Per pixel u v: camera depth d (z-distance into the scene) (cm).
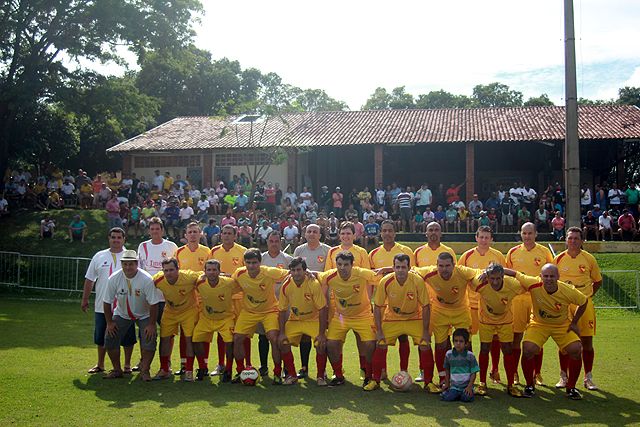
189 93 4844
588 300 866
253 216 2381
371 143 2877
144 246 1051
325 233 2200
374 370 876
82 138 3984
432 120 3198
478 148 3284
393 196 2734
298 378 933
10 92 2611
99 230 2569
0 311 1672
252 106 3178
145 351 912
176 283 905
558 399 818
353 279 879
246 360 924
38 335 1282
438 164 3462
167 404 777
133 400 795
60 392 827
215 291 899
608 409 768
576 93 1697
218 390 856
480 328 872
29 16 2602
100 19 2641
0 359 1024
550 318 844
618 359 1062
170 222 2464
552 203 2584
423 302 863
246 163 3128
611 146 2939
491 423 702
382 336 863
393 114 3378
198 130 3369
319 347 887
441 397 814
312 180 3372
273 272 903
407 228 2595
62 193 2986
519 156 3344
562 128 2880
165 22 2708
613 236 2359
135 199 2809
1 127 2798
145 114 2969
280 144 2934
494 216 2569
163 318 932
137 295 908
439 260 852
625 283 1822
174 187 2828
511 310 862
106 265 953
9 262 2155
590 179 3225
